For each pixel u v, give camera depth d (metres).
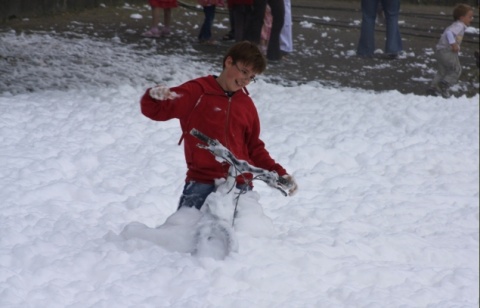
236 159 6.73
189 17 23.22
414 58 19.89
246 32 17.95
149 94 6.41
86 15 22.47
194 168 7.00
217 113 6.84
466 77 18.31
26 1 21.25
